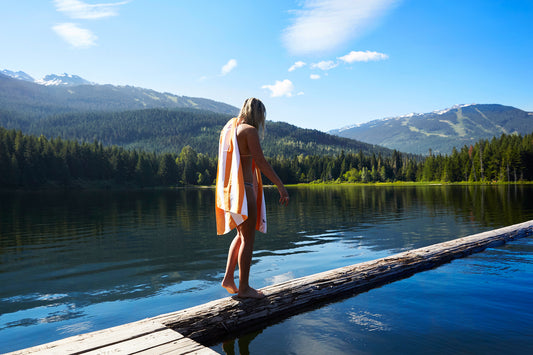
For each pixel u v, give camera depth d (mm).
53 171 83000
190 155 129250
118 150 104812
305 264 5590
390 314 2869
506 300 3137
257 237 8656
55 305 3811
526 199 23656
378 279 3791
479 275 4008
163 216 15344
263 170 2582
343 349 2250
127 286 4527
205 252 6902
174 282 4668
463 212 14766
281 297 2930
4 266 5965
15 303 3924
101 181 94312
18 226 11891
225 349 2324
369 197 31172
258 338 2488
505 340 2320
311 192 49656
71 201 30250
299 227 10555
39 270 5625
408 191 46688
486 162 89938
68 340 1962
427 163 110125
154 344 1918
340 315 2885
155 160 117125
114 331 2105
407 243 7441
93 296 4113
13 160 73625
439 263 4648
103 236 9289
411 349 2217
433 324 2625
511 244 5867
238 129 2594
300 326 2682
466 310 2904
